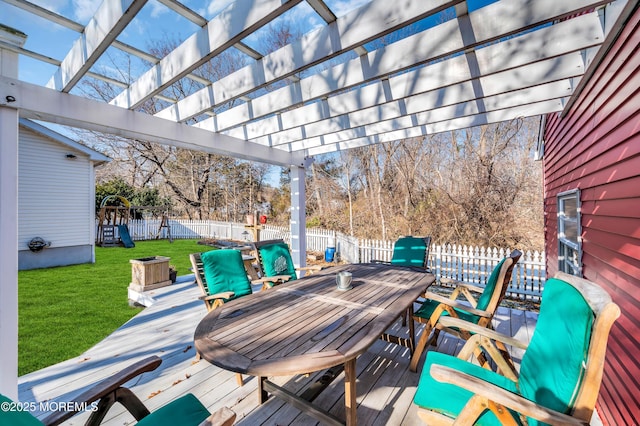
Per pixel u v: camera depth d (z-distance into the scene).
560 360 1.17
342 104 3.18
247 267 4.90
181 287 5.11
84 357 2.76
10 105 2.03
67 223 7.65
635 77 1.68
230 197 18.48
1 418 0.78
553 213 4.52
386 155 12.27
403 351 2.80
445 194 11.00
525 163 9.99
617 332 1.85
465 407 1.20
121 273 6.61
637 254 1.62
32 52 2.08
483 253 5.50
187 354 2.81
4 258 1.97
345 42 1.91
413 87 2.66
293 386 2.24
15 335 1.99
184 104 3.06
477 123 3.72
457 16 1.92
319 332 1.64
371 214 12.91
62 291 5.24
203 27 1.98
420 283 2.73
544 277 5.23
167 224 13.07
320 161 14.48
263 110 3.12
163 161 16.75
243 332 1.65
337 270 3.40
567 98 3.14
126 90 2.77
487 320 2.19
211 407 2.02
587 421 0.98
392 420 1.87
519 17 1.72
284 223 16.50
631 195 1.72
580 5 1.57
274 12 1.61
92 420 1.22
